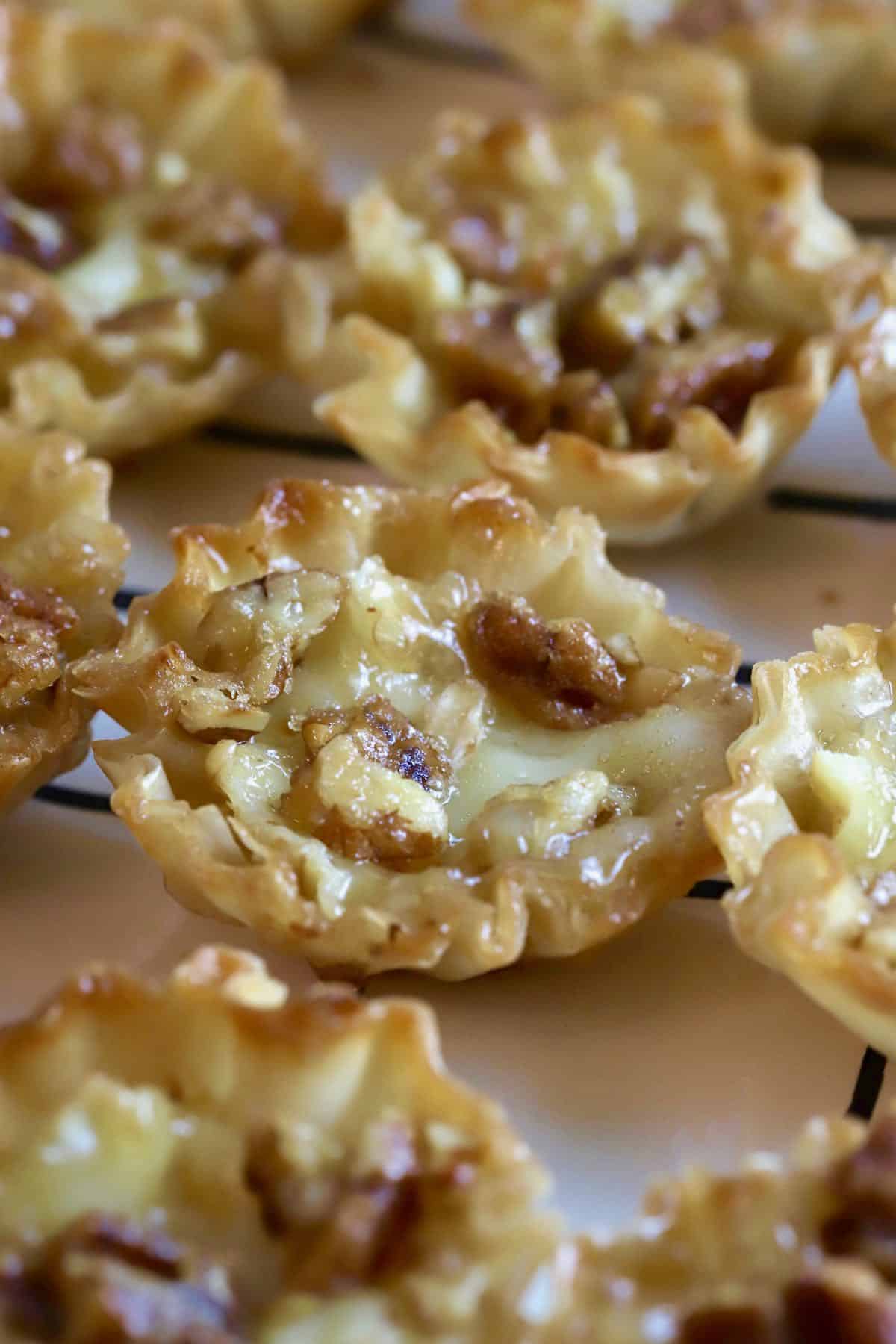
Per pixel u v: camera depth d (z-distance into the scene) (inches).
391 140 14.5
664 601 11.1
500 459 11.7
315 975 10.4
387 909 10.2
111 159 13.1
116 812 10.4
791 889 10.0
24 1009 10.5
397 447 11.9
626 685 10.8
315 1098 9.6
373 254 12.5
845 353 12.1
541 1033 10.4
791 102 14.3
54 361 12.1
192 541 11.0
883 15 13.9
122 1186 9.4
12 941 10.7
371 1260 9.2
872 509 12.3
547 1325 9.1
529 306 12.4
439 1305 9.1
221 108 13.4
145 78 13.4
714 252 12.6
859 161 14.5
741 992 10.5
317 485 11.1
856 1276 9.0
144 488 12.5
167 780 10.5
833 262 12.5
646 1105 10.2
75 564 11.1
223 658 10.8
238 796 10.4
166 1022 9.6
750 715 10.6
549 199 12.9
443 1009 10.4
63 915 10.8
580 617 11.0
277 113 13.3
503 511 11.1
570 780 10.5
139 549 12.1
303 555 11.1
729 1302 9.1
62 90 13.4
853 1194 9.3
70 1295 9.1
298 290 12.5
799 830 10.3
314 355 12.5
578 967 10.6
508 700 10.8
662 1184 9.4
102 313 12.5
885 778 10.4
